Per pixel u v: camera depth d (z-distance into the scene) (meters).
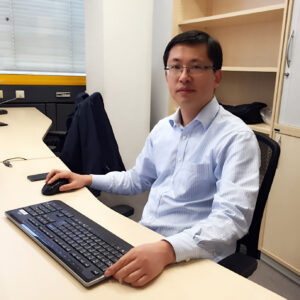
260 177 1.08
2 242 0.84
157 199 1.20
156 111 3.18
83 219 0.95
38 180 1.31
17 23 3.15
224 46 2.77
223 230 0.86
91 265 0.73
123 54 2.73
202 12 2.85
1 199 1.12
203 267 0.77
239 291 0.69
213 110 1.13
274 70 1.99
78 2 3.34
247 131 1.05
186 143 1.16
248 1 2.50
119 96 2.80
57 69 3.41
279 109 1.96
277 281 2.00
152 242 0.83
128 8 2.66
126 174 1.38
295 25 1.79
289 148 1.92
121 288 0.68
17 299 0.63
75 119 1.88
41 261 0.76
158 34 3.00
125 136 2.90
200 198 1.12
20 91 3.18
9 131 2.21
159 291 0.67
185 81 1.08
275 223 2.08
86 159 1.86
